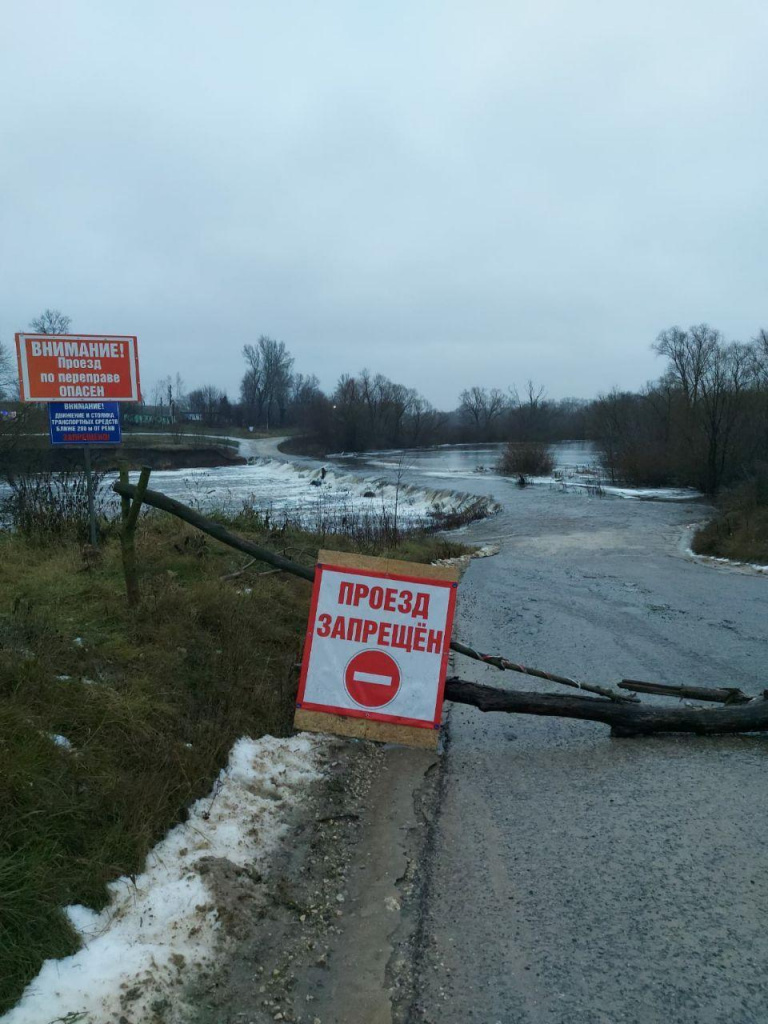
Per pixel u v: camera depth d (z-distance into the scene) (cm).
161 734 443
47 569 745
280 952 321
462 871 394
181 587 719
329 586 553
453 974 314
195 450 6938
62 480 1181
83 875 323
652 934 339
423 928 345
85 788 370
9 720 381
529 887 377
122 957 295
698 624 1005
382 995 300
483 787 498
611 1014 290
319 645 549
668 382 4462
